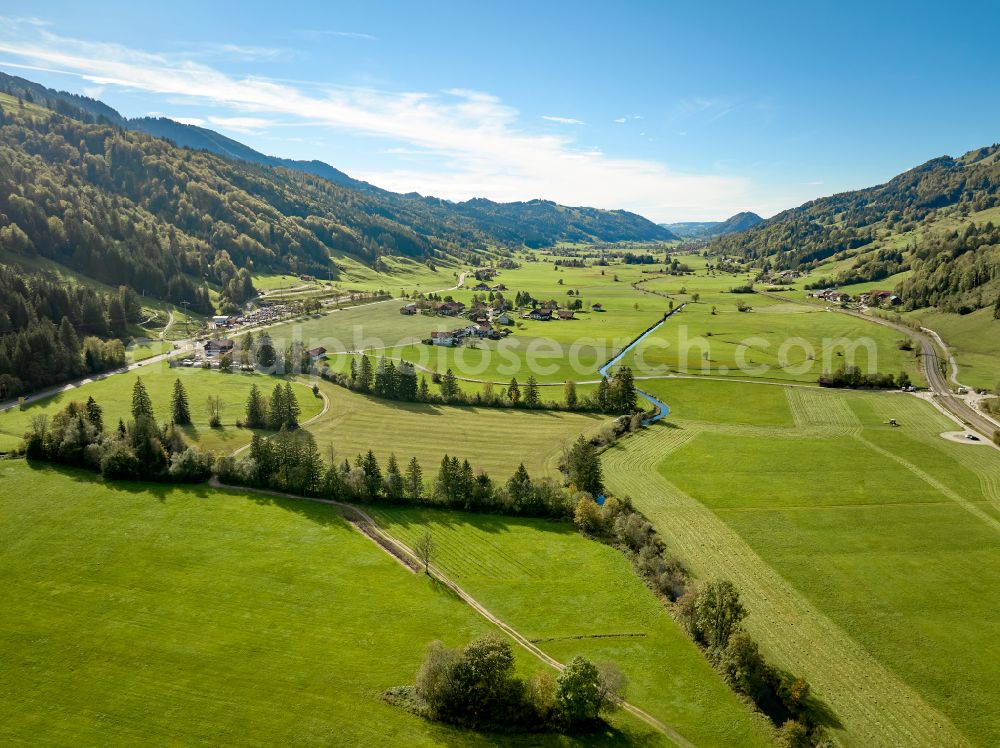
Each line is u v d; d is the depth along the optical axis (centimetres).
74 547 8331
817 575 8100
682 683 6294
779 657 6569
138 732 5506
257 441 10769
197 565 8081
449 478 10025
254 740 5453
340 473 10238
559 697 5747
